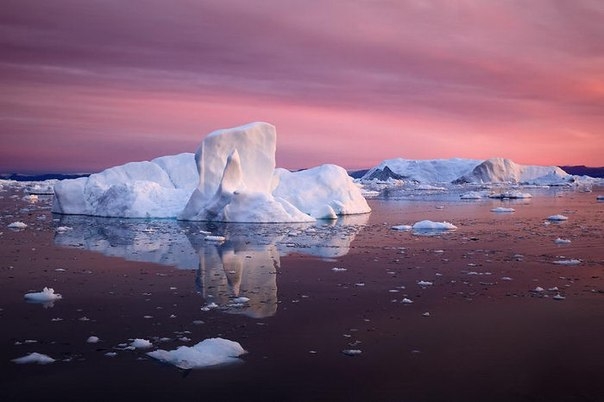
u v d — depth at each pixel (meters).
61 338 9.55
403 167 119.12
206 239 21.38
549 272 15.15
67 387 7.59
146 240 21.38
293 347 9.12
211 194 29.11
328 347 9.12
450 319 10.68
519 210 38.00
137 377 7.91
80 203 32.94
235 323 10.41
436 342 9.35
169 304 11.76
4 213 33.38
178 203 31.19
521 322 10.48
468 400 7.24
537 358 8.63
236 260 17.00
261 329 10.06
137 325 10.29
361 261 16.89
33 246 19.81
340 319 10.67
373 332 9.88
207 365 8.31
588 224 28.11
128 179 35.59
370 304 11.77
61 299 12.14
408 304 11.77
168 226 26.20
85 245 20.06
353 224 27.81
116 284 13.62
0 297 12.33
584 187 84.94
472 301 12.02
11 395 7.35
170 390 7.50
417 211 37.06
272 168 30.14
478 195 54.81
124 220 29.17
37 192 57.72
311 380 7.81
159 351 8.69
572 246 20.00
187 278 14.35
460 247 19.86
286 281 14.01
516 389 7.54
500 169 103.25
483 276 14.61
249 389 7.52
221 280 14.11
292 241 21.30
